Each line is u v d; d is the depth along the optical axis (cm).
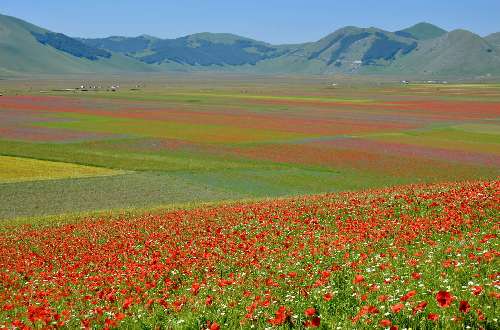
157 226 3012
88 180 5978
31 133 10175
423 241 1762
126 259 2167
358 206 2700
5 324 1333
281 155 7919
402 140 9569
